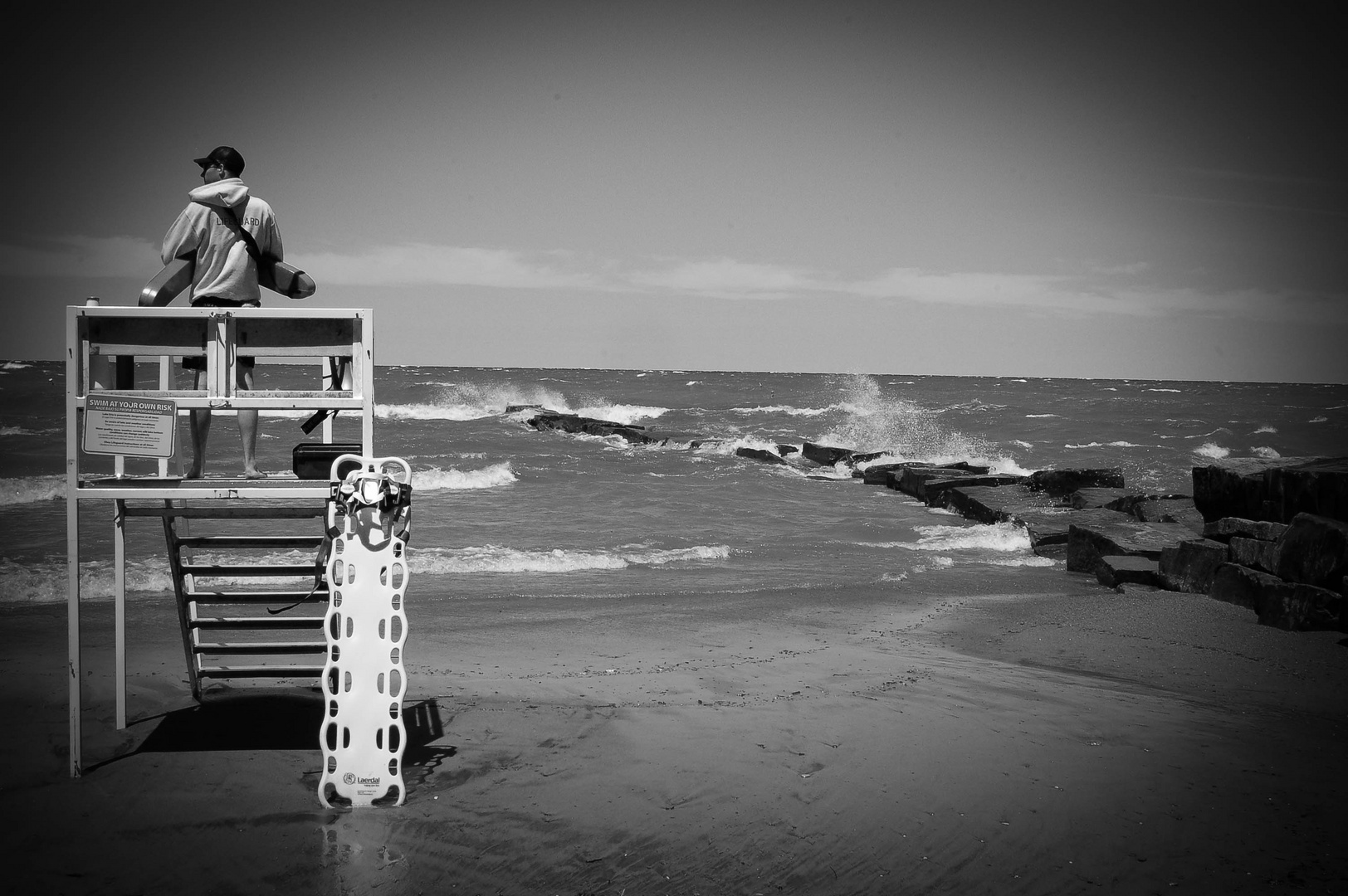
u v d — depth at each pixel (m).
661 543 13.20
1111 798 3.87
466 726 4.70
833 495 19.98
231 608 7.96
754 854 3.36
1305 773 4.20
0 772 3.93
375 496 3.70
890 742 4.53
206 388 4.25
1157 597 8.88
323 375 4.47
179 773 3.96
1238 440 36.34
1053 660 6.55
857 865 3.29
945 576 10.90
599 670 6.14
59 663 5.83
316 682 5.38
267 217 4.32
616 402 61.78
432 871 3.20
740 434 37.94
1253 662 6.43
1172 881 3.20
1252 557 8.51
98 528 12.33
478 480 20.12
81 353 3.78
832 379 123.00
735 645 7.02
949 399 65.12
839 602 8.98
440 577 10.35
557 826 3.54
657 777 4.04
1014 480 18.62
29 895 2.98
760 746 4.45
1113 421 43.28
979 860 3.33
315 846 3.36
